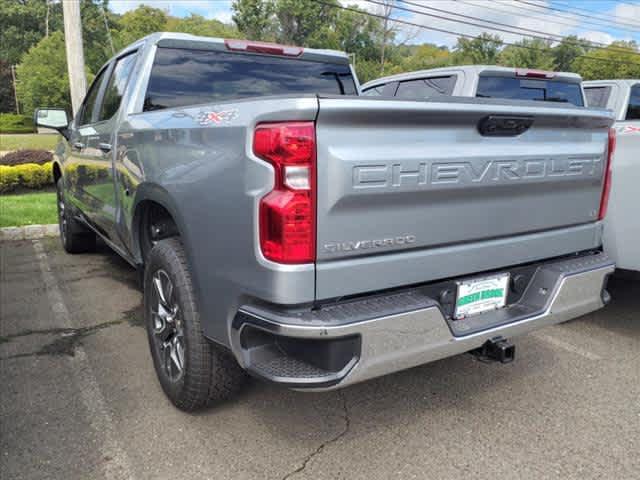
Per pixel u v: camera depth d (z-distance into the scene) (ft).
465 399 10.06
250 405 9.72
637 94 19.35
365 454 8.38
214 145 7.41
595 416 9.52
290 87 13.02
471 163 7.67
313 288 6.68
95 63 183.01
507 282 8.84
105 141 12.51
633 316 14.43
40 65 127.54
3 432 8.86
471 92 17.60
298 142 6.37
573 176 9.18
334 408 9.70
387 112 6.73
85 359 11.52
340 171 6.56
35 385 10.39
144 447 8.50
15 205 27.32
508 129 8.04
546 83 18.94
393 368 7.12
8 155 37.93
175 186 8.38
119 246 13.16
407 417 9.43
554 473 7.98
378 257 7.13
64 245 20.43
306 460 8.21
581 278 9.14
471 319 8.36
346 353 6.76
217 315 7.72
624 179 11.87
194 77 11.79
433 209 7.51
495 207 8.25
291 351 7.20
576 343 12.67
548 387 10.53
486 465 8.14
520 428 9.12
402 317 6.98
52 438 8.71
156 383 10.48
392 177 6.93
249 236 6.84
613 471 8.04
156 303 9.70
